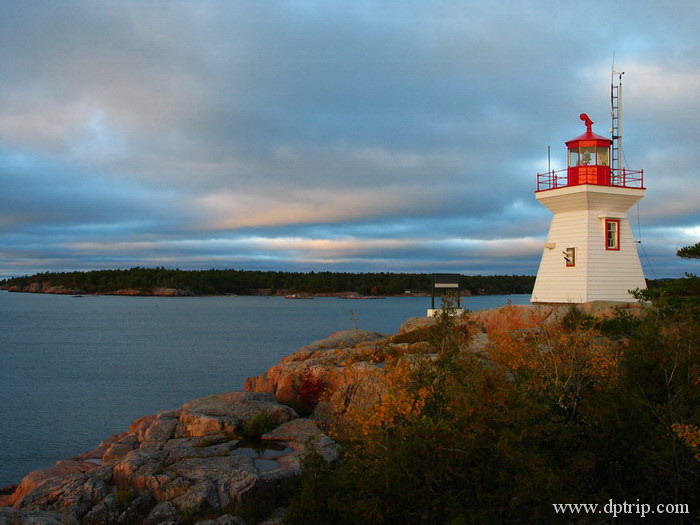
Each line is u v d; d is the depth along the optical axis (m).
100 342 82.00
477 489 9.52
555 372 11.91
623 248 28.28
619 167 29.06
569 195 27.81
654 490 10.23
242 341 82.19
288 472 13.43
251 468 13.78
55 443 29.98
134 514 12.42
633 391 10.98
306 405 20.19
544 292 29.39
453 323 14.04
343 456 11.66
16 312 164.62
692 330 12.62
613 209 28.17
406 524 9.84
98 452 20.22
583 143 28.53
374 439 10.27
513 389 10.35
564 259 28.39
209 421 17.25
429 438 9.63
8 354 67.81
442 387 11.43
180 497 12.56
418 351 16.95
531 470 9.17
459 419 10.00
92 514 12.40
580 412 11.06
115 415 35.88
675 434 9.85
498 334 13.47
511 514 9.57
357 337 28.47
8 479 24.66
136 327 109.81
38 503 12.90
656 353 11.79
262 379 23.55
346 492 10.42
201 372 52.53
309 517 10.37
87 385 46.16
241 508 12.20
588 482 10.23
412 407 10.45
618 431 10.33
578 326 13.55
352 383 17.36
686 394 10.74
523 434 9.41
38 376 50.97
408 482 9.64
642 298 21.08
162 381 47.78
